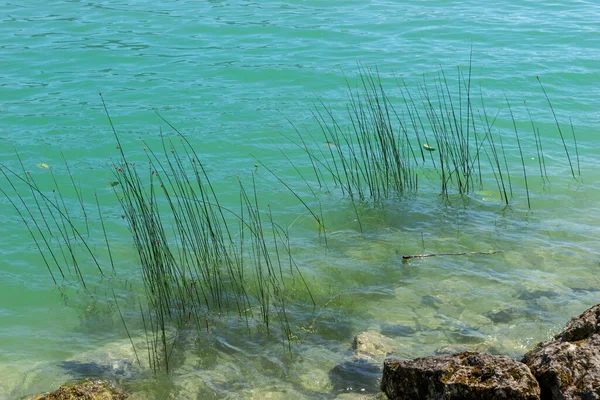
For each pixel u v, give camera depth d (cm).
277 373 627
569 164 1088
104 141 1162
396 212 963
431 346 655
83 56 1588
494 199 992
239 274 774
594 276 769
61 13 1947
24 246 864
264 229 916
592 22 1828
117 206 967
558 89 1374
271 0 2103
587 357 520
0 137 1163
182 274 780
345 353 651
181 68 1518
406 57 1580
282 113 1283
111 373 633
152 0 2097
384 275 796
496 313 705
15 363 649
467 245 860
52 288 781
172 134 1191
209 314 728
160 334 697
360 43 1691
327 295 758
